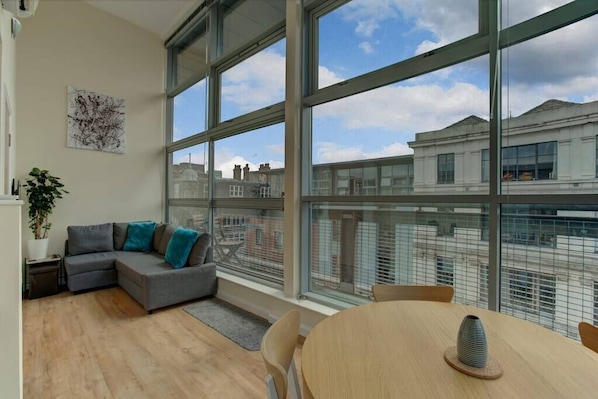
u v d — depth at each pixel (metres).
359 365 0.87
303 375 0.83
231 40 3.85
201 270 3.43
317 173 2.81
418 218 2.13
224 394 1.80
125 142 4.80
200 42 4.50
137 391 1.81
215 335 2.55
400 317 1.25
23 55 3.89
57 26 4.15
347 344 1.00
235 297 3.30
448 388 0.77
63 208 4.23
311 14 2.84
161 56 5.18
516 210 1.71
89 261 3.74
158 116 5.16
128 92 4.82
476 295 1.87
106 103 4.60
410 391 0.75
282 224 3.15
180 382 1.91
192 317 2.95
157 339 2.47
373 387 0.77
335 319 1.22
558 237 1.58
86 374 1.98
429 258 2.08
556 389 0.77
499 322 1.20
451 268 1.98
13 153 3.59
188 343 2.41
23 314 3.01
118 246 4.38
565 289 1.56
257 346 2.37
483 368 0.85
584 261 1.50
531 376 0.82
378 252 2.37
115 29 4.68
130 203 4.85
